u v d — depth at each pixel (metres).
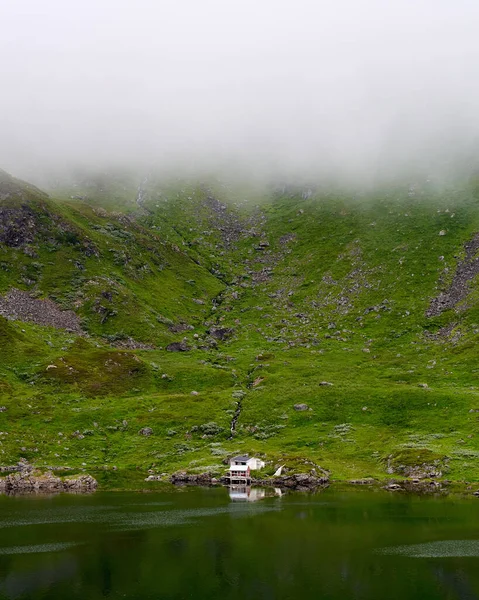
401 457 128.62
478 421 143.50
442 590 56.03
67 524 84.50
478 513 90.00
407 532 78.12
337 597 54.16
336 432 150.25
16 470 126.81
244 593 55.28
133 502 102.19
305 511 92.62
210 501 102.81
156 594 55.19
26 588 57.09
